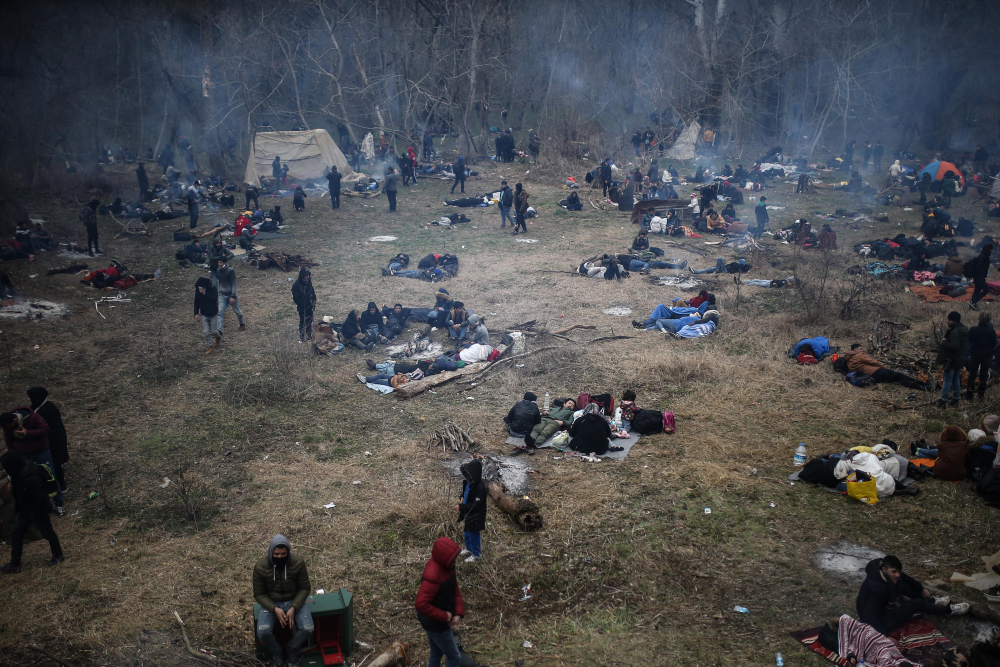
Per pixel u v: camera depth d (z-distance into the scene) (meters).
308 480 9.33
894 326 14.27
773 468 9.41
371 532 8.11
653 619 6.63
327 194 30.16
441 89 40.19
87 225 20.92
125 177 32.03
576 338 14.63
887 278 18.52
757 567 7.36
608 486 9.02
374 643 6.32
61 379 12.72
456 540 7.93
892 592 6.14
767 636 6.32
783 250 22.11
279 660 6.00
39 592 7.06
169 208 27.08
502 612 6.78
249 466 9.71
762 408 11.30
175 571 7.41
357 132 42.84
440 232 24.66
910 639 6.06
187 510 8.51
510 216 26.73
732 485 8.99
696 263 20.83
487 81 42.69
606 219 26.55
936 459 9.20
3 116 26.89
